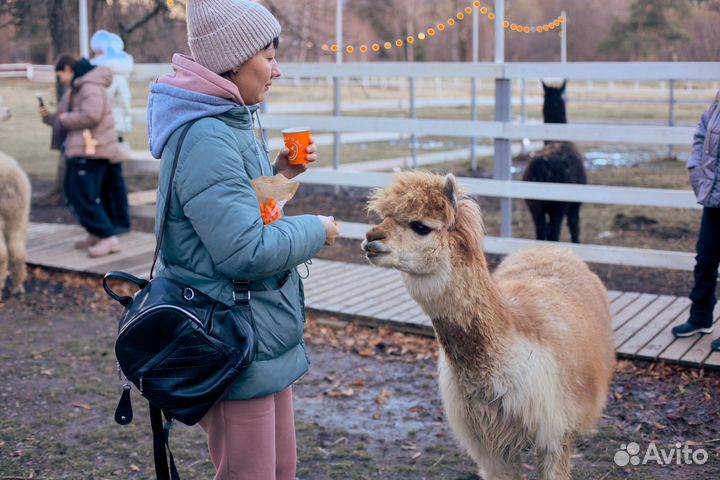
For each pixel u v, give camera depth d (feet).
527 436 10.90
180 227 8.55
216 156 8.21
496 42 24.99
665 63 22.06
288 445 9.52
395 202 10.57
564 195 23.75
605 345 13.29
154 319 8.21
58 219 35.40
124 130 29.96
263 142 9.45
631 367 17.51
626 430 14.90
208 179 8.15
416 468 13.93
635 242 29.63
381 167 44.14
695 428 14.85
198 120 8.41
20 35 48.57
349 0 79.56
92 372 18.58
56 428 15.70
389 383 17.76
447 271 10.48
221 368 8.23
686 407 15.64
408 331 20.34
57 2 37.93
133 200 33.73
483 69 24.90
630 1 79.92
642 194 22.63
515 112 67.10
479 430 11.14
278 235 8.36
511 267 14.19
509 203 25.32
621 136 22.99
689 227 31.45
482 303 10.58
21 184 23.77
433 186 10.59
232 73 8.81
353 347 19.88
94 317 22.57
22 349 20.08
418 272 10.50
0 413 16.34
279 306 8.82
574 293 13.01
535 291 12.30
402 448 14.71
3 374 18.43
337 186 39.73
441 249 10.41
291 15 45.96
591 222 33.27
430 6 96.27
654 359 17.38
